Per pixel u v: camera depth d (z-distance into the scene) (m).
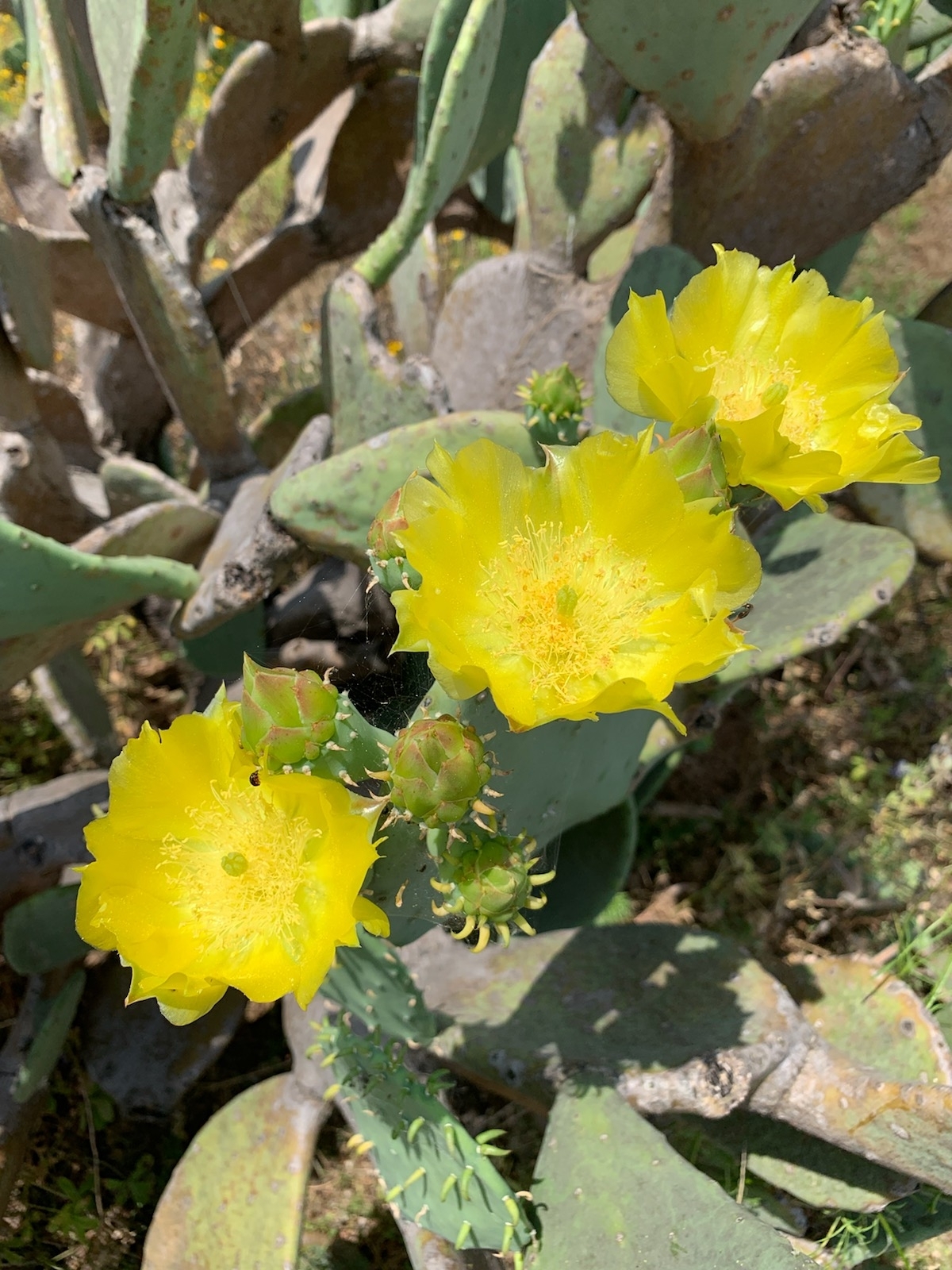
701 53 0.45
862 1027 0.49
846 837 0.74
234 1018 0.60
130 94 0.48
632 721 0.48
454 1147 0.37
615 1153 0.39
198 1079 0.62
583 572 0.24
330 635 0.68
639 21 0.44
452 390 0.76
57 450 0.66
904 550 0.50
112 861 0.24
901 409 0.59
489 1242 0.38
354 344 0.57
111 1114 0.60
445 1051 0.45
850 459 0.27
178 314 0.59
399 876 0.29
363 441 0.61
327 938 0.22
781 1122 0.49
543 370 0.70
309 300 1.12
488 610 0.24
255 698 0.24
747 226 0.58
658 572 0.24
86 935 0.24
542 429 0.45
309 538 0.49
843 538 0.54
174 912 0.24
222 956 0.24
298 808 0.24
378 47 0.72
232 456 0.71
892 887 0.72
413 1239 0.44
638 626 0.24
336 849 0.22
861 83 0.52
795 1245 0.47
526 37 0.66
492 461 0.24
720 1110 0.41
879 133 0.55
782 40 0.46
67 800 0.60
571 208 0.65
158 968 0.23
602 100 0.62
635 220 0.71
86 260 0.74
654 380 0.26
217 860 0.24
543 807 0.40
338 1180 0.61
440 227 1.00
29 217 0.82
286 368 1.07
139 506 0.70
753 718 0.79
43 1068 0.54
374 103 0.78
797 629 0.49
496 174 0.95
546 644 0.24
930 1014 0.48
